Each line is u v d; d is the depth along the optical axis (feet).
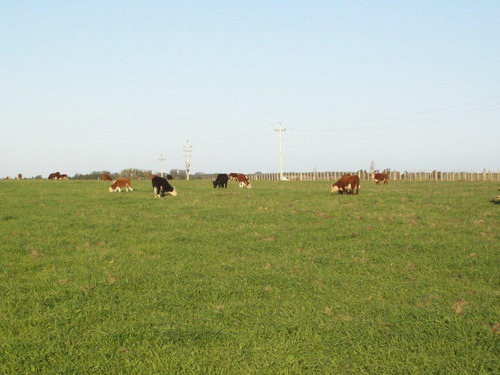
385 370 22.50
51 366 24.02
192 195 107.45
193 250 49.16
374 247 48.01
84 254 48.75
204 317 29.40
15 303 33.22
